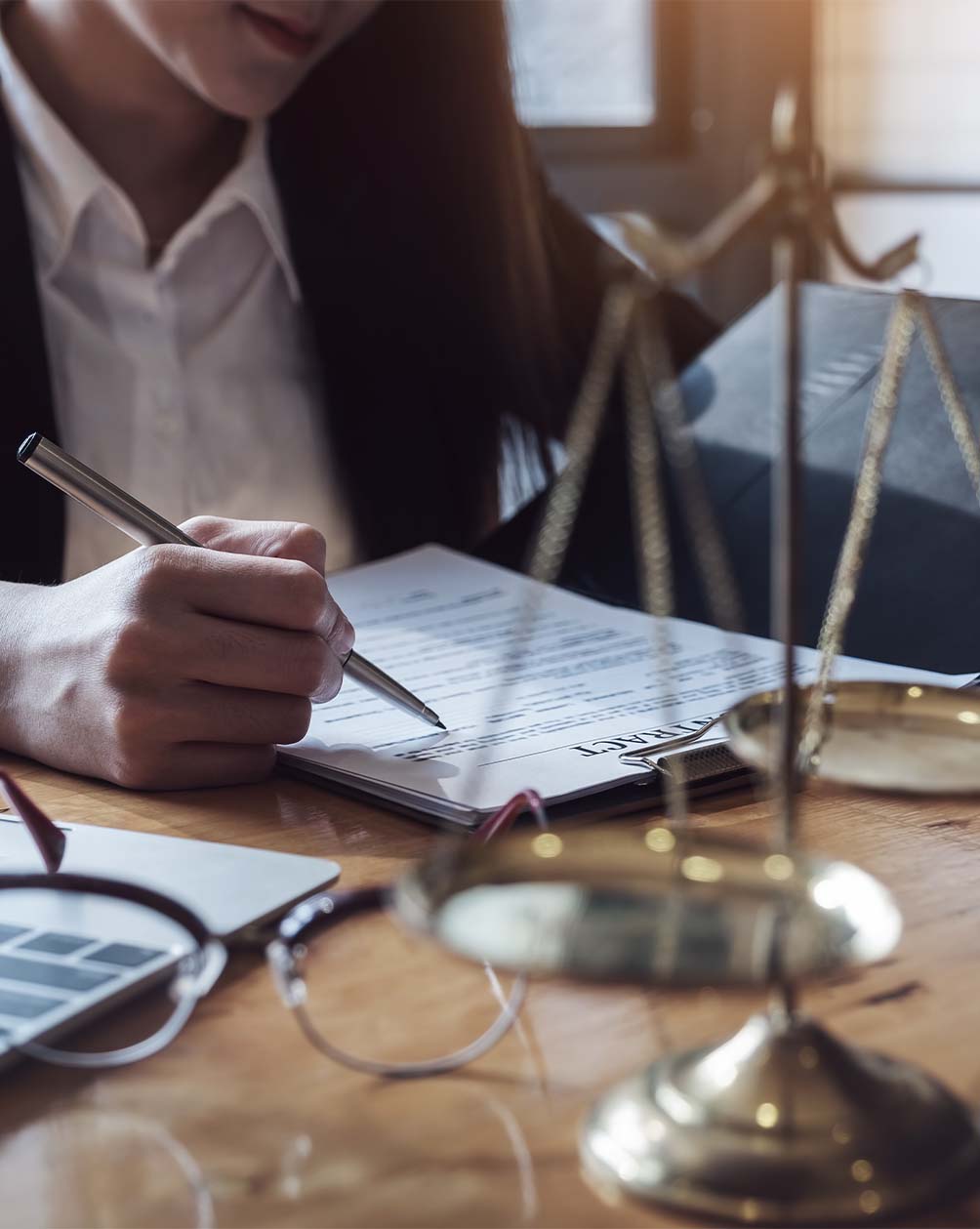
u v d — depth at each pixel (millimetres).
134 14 1130
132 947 404
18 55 1278
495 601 776
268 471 1329
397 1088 344
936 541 713
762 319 945
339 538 1346
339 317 1294
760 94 2170
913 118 2102
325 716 631
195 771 578
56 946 406
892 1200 273
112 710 576
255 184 1274
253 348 1325
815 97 2176
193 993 375
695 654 678
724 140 2203
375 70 1246
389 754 573
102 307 1278
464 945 243
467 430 1326
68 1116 336
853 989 386
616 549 836
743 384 897
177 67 1157
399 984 402
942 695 381
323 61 1247
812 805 536
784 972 232
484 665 677
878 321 858
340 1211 293
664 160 2234
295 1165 312
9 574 1103
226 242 1306
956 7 2027
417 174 1273
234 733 577
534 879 263
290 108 1262
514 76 1315
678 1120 294
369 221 1277
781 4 2139
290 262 1299
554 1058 357
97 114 1293
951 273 2109
